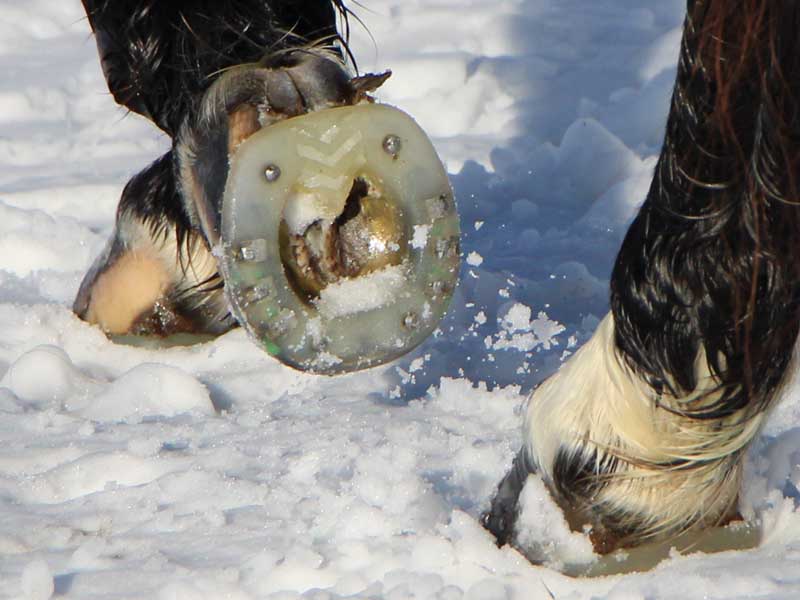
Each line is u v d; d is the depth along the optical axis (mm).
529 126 16688
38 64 20047
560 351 10367
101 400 9562
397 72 18062
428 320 7812
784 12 5867
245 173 7488
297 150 7527
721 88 6059
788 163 6051
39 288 12195
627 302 6660
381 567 6941
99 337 10891
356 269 7805
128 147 16609
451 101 17234
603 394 6902
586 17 21281
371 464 8109
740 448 6867
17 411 9461
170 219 10484
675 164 6363
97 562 7176
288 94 8070
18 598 6754
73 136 17016
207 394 9672
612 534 6945
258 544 7359
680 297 6477
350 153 7570
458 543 6980
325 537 7402
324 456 8359
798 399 8891
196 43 9008
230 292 7613
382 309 7723
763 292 6344
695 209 6352
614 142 14883
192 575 6934
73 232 13422
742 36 5957
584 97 17078
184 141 9094
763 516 7203
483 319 10727
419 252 7750
